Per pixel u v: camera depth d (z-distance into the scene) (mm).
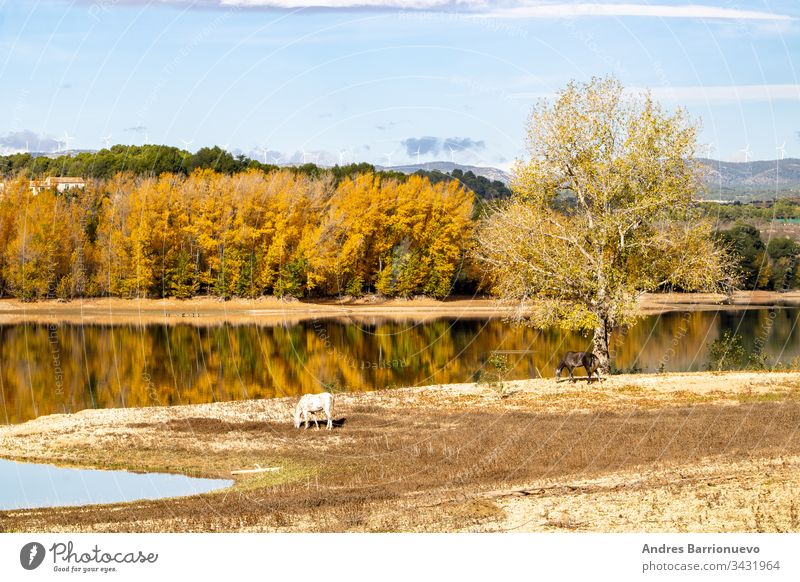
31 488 25062
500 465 25562
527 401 38500
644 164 44844
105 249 99125
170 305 96000
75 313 90875
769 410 33312
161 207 99062
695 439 27844
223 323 85188
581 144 45469
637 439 28219
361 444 30203
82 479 26219
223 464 27969
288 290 97875
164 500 23234
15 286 97188
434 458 27219
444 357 66250
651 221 45406
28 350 67000
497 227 47719
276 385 51594
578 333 78125
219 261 98938
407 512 20672
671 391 39562
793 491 21250
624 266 46250
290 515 20875
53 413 40875
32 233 97375
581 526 18953
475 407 37438
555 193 46938
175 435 32500
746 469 23609
